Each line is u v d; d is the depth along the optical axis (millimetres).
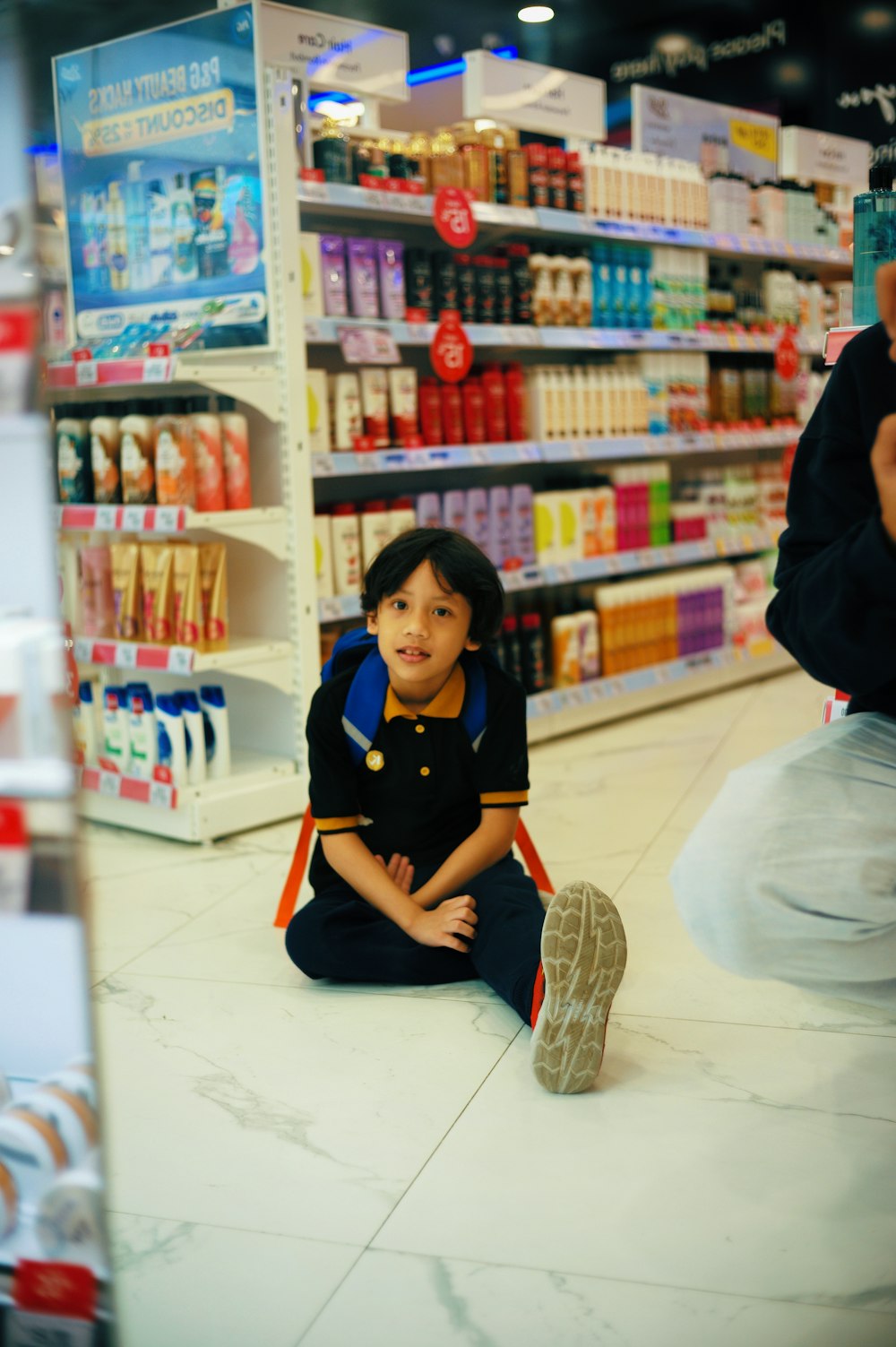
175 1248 1478
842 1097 1817
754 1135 1710
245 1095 1881
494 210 4078
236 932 2600
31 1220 974
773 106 7910
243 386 3268
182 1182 1634
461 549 2102
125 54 3512
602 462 5320
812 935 1491
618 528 4777
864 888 1464
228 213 3367
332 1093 1879
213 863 3078
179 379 3084
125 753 3375
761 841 1470
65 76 3646
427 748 2250
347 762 2256
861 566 1253
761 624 5527
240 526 3287
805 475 1469
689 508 5141
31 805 903
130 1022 2160
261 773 3377
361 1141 1731
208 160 3385
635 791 3652
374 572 2127
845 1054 1966
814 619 1322
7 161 848
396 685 2230
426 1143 1722
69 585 3461
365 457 3652
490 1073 1933
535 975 2012
